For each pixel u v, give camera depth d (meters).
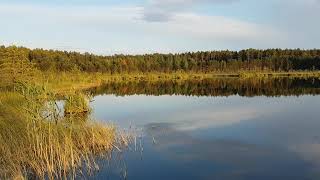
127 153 14.68
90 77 60.12
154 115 24.56
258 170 12.80
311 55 112.81
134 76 82.56
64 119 15.62
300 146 15.87
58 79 45.31
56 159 12.56
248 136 17.81
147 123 21.39
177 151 15.12
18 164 11.62
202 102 31.80
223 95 38.09
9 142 12.63
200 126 20.36
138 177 12.03
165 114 24.98
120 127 20.05
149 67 100.31
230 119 22.59
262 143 16.45
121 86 53.66
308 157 14.27
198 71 103.12
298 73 89.88
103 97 37.12
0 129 13.55
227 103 30.69
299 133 18.34
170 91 44.12
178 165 13.36
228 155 14.56
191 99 34.44
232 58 116.81
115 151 14.95
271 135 17.97
